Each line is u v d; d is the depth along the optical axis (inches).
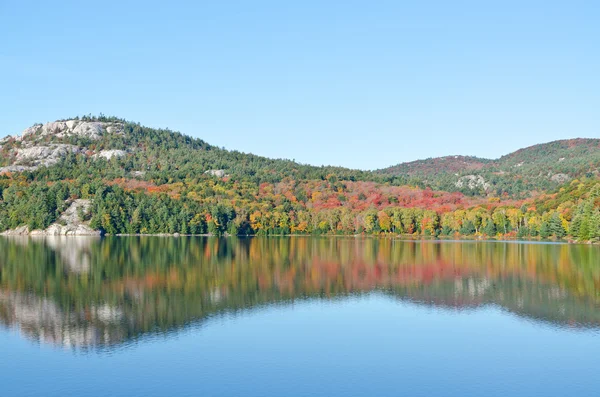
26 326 2743.6
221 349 2377.0
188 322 2839.6
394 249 7229.3
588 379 2036.2
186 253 6441.9
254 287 3882.9
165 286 3895.2
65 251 6555.1
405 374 2089.1
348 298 3491.6
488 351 2364.7
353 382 1998.0
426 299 3464.6
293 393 1897.1
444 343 2480.3
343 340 2516.0
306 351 2353.6
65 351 2349.9
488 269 4899.1
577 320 2908.5
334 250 7037.4
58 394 1893.5
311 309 3161.9
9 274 4461.1
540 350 2383.1
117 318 2918.3
